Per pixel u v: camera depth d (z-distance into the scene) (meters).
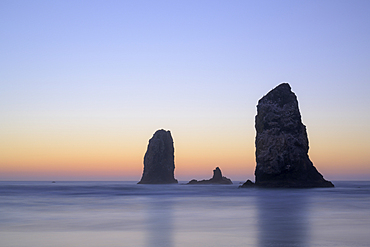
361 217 34.91
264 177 115.06
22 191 114.38
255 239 22.47
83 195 87.69
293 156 113.75
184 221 32.41
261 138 117.12
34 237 23.69
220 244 20.89
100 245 20.83
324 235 23.81
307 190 101.19
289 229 26.75
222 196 77.94
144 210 44.50
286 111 116.62
